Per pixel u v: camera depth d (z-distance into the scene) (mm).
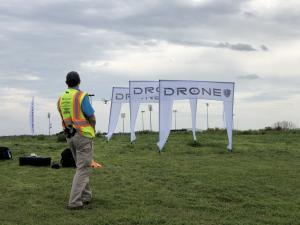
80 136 8781
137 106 24594
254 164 15055
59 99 8969
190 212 8742
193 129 24672
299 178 12336
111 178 12117
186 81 20062
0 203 9383
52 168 13766
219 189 10758
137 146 21688
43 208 8977
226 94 20203
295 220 8281
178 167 14102
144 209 8891
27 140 27141
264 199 9953
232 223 7984
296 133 30906
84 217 8305
